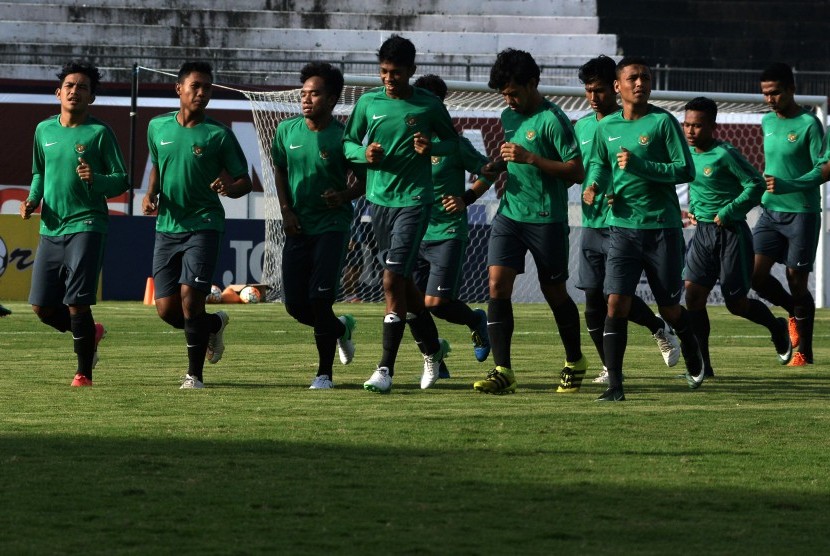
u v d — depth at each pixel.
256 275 63.22
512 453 15.96
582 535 11.58
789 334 31.27
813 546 11.26
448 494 13.34
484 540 11.32
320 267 23.73
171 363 29.67
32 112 73.06
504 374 23.33
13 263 60.25
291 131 23.77
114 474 14.20
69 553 10.67
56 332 39.59
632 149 22.42
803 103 55.22
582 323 48.75
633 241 22.48
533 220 22.95
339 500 12.95
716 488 13.86
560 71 84.75
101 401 21.38
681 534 11.67
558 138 22.47
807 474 14.72
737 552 11.02
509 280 23.25
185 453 15.70
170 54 84.50
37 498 12.88
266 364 29.67
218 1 87.94
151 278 59.72
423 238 24.70
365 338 39.28
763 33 89.06
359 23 88.00
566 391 23.83
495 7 90.06
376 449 16.17
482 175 24.66
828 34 89.56
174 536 11.32
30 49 83.50
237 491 13.34
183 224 23.81
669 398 22.89
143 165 70.94
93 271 23.83
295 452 15.88
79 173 22.84
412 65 22.80
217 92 74.62
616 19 88.69
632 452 16.16
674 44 87.75
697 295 27.84
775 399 22.84
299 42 86.06
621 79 22.61
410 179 23.20
